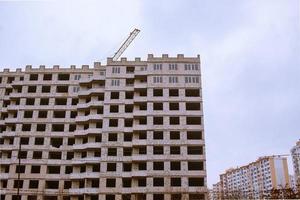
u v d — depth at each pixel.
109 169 68.12
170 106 72.25
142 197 65.19
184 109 70.19
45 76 80.56
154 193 63.66
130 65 76.06
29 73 80.38
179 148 68.56
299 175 146.62
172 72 73.81
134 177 66.00
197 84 72.62
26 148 72.50
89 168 69.31
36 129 74.69
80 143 72.88
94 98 75.88
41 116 77.25
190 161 66.19
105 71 77.75
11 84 79.62
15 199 69.81
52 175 70.38
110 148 69.00
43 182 69.81
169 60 75.00
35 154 73.31
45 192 68.75
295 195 80.44
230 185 198.75
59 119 75.31
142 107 73.31
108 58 76.81
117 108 73.06
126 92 74.44
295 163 150.62
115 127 70.12
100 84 77.19
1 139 77.44
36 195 68.62
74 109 76.31
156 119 70.81
